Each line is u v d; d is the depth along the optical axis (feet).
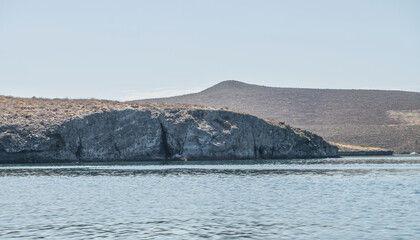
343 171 318.86
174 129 471.21
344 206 160.25
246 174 289.74
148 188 212.64
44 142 416.46
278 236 117.08
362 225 128.77
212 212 149.48
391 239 113.39
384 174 292.40
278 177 269.23
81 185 225.15
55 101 515.91
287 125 556.10
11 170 319.88
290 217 140.67
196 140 476.54
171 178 261.24
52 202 169.89
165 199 177.68
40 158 419.13
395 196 184.85
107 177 267.18
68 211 151.23
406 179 257.14
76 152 435.12
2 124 417.49
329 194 191.72
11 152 406.62
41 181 243.60
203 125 485.97
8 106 468.75
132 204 165.58
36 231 122.21
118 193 195.21
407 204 163.73
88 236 116.98
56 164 396.78
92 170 322.34
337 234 118.73
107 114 453.58
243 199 177.58
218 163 417.69
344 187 216.95
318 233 119.85
